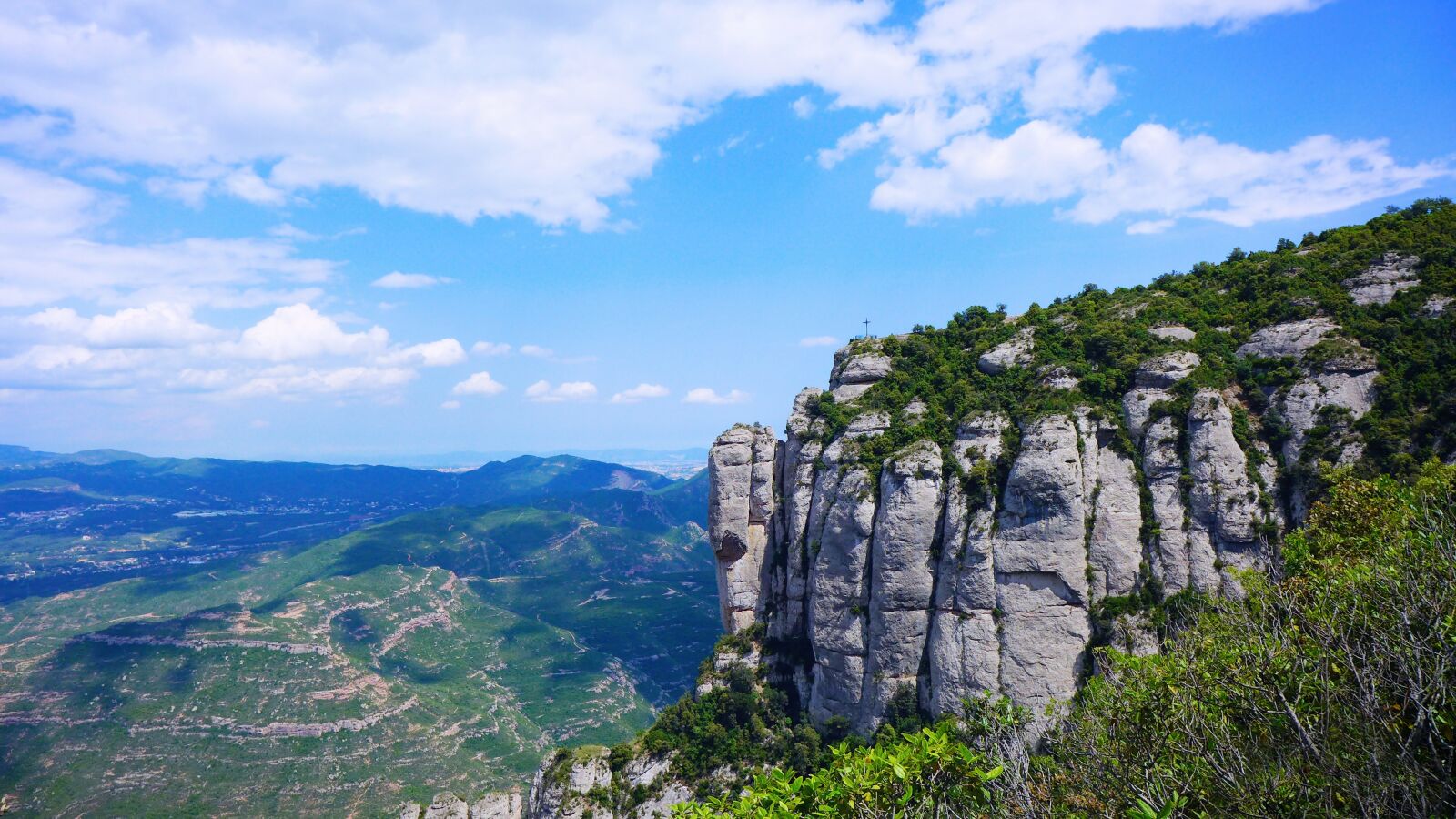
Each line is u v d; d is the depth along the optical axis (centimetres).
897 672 7238
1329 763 1939
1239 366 7188
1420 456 6025
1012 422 7506
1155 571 6656
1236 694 2320
